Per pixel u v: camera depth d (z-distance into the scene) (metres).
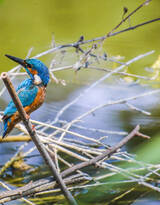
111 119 11.00
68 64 13.94
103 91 12.77
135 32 17.75
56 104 11.86
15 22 17.41
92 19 17.66
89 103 11.91
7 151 9.74
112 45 15.85
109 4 19.64
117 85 13.11
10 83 4.87
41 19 17.83
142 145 9.39
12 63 13.51
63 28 16.73
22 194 6.83
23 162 9.29
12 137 9.02
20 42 15.09
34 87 6.88
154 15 17.03
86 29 16.52
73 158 9.48
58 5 20.19
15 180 8.63
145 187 8.09
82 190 8.09
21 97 6.82
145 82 13.35
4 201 6.75
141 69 14.17
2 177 8.73
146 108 11.66
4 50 14.18
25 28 16.75
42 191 7.50
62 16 18.31
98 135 10.20
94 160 7.04
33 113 11.46
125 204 7.49
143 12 17.52
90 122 10.83
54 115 11.23
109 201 7.64
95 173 8.73
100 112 11.40
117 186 8.16
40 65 6.91
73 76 13.76
